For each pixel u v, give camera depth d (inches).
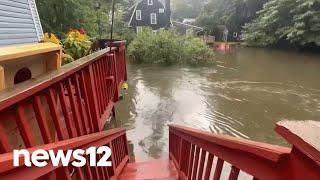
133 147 308.2
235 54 1245.1
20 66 108.0
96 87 167.9
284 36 1382.9
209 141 92.4
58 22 597.0
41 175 62.7
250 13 1755.7
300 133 38.6
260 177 55.6
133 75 771.4
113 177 154.5
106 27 878.4
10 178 50.3
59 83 95.2
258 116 446.6
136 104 478.9
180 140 173.5
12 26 254.2
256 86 652.1
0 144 59.3
